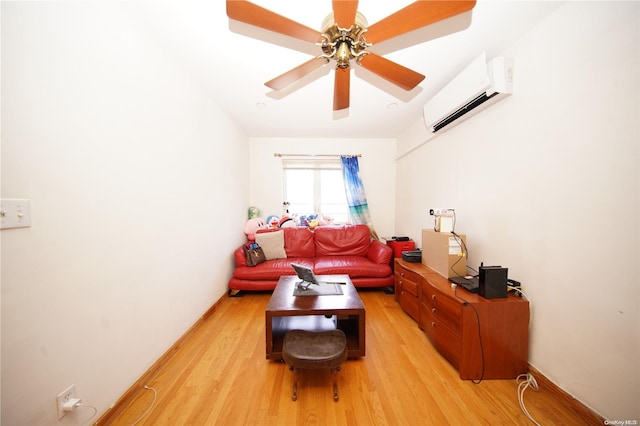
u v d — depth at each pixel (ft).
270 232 10.35
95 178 3.60
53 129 3.02
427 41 4.98
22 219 2.69
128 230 4.24
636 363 3.19
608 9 3.43
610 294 3.46
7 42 2.59
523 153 4.82
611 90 3.41
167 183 5.37
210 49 5.23
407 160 10.92
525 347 4.63
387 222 12.66
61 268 3.11
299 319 6.55
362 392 4.35
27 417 2.76
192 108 6.40
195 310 6.59
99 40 3.65
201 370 4.92
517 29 4.63
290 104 8.13
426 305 6.02
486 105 5.63
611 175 3.43
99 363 3.64
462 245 5.98
